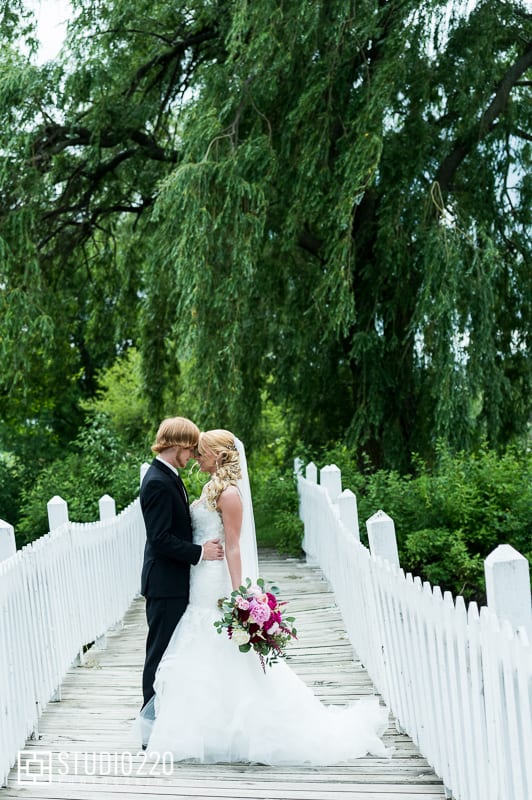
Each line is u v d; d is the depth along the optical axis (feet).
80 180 54.03
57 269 57.21
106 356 75.20
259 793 14.12
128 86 50.24
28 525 47.88
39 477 53.26
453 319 40.34
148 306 52.90
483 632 12.11
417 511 38.63
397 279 44.86
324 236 44.62
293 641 25.48
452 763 13.78
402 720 17.54
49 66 46.80
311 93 40.45
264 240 44.29
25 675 17.31
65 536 22.33
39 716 18.37
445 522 38.50
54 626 20.25
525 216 48.75
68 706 19.76
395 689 17.99
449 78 43.37
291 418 52.49
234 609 15.87
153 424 57.62
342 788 14.43
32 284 47.26
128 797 14.03
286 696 16.17
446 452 39.65
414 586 15.71
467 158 46.78
